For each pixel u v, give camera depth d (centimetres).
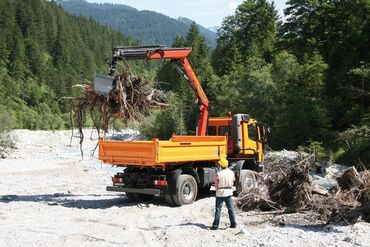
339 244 1046
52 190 2062
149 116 1644
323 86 4603
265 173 1686
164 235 1145
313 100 4275
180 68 1767
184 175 1569
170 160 1507
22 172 2705
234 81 4812
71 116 1611
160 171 1571
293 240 1075
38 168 2909
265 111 4441
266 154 2734
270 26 7462
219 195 1212
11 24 15400
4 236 1110
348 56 4762
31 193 1958
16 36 14925
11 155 4222
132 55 1571
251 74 4609
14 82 13488
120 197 1805
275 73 4678
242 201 1528
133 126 1574
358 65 4484
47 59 16275
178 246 1051
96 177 2616
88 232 1175
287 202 1482
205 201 1620
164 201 1664
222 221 1329
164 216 1384
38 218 1343
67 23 19575
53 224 1263
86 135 7694
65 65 16400
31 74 14800
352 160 3278
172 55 1681
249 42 7400
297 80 4622
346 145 3516
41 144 6034
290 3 5447
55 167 2942
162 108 1606
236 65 6494
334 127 4231
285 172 1505
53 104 13600
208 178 1681
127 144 1534
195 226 1234
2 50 14250
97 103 1551
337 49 4969
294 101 4225
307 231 1177
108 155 1584
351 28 4838
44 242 1069
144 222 1308
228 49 7256
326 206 1411
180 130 4381
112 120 1600
